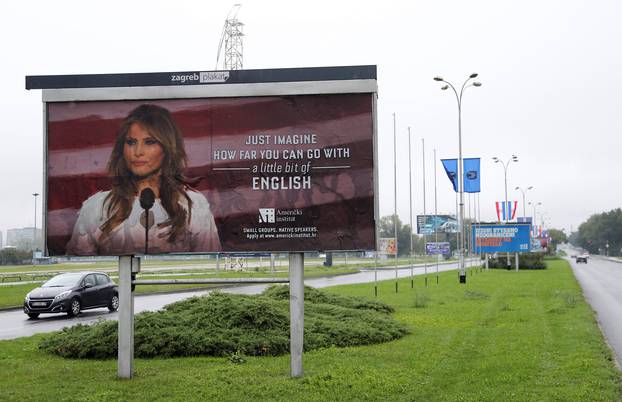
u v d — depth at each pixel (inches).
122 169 432.5
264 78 429.4
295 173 426.9
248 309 544.4
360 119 426.3
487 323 704.4
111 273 2154.3
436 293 1225.4
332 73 428.1
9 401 350.6
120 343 414.0
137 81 433.1
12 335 691.4
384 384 388.2
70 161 434.9
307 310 681.6
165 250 428.1
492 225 2709.2
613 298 1228.5
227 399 354.6
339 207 424.2
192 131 431.8
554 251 6894.7
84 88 434.0
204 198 428.8
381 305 808.9
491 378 410.0
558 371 428.1
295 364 414.0
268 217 426.0
